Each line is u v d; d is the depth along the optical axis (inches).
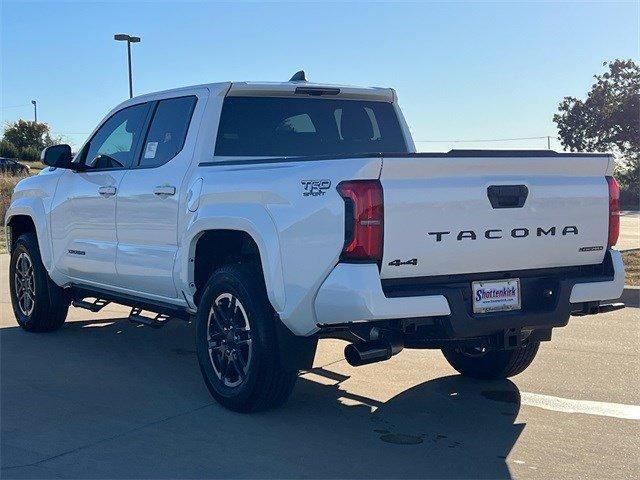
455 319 182.5
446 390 236.2
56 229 287.6
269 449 183.6
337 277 178.1
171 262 231.3
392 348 182.5
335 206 178.5
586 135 2242.9
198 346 218.5
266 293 199.5
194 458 176.9
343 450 184.2
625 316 347.3
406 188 178.4
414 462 177.6
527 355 237.0
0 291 414.6
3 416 204.7
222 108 236.7
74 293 298.5
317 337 193.3
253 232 197.5
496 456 182.4
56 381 238.5
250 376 201.5
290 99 249.9
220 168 216.8
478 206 186.1
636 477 170.9
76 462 173.6
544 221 195.9
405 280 182.1
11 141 2583.7
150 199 240.1
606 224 206.5
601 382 244.5
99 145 280.2
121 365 259.0
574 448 188.4
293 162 193.8
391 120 271.7
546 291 199.9
